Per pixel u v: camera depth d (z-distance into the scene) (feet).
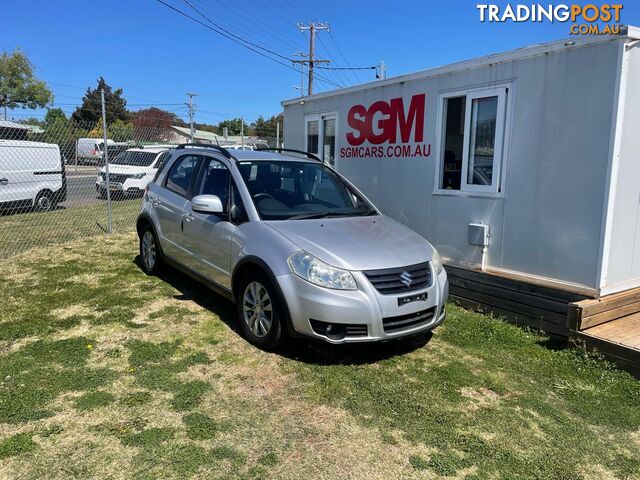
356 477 8.60
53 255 24.39
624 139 14.14
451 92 18.51
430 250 14.14
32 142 40.47
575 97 14.69
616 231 14.61
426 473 8.78
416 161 20.27
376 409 10.80
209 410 10.48
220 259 15.08
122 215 39.52
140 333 14.47
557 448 9.68
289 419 10.28
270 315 13.12
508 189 16.78
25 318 15.30
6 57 120.88
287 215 14.73
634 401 11.51
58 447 9.00
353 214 15.94
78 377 11.60
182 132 179.73
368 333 12.15
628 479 8.85
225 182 15.97
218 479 8.36
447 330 15.60
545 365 13.32
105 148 31.17
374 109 22.02
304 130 26.76
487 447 9.61
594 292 14.55
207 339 14.14
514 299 16.22
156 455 8.89
